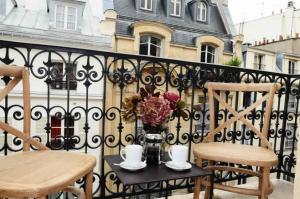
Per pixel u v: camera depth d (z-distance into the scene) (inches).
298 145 40.6
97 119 73.6
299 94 97.6
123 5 407.5
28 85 53.4
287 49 602.9
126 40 366.6
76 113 71.8
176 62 79.1
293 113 99.3
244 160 55.9
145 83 76.0
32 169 41.5
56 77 67.6
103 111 73.8
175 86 80.1
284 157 99.4
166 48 400.2
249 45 539.5
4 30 293.7
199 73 83.0
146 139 53.1
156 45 405.1
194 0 458.9
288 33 628.7
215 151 60.2
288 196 83.8
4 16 305.6
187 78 81.9
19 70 52.9
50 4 327.0
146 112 51.1
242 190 65.9
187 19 461.4
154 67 76.7
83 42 332.2
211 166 68.6
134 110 54.0
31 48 62.7
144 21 376.2
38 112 67.1
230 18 503.2
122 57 72.8
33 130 218.2
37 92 268.4
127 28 378.6
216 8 500.4
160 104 51.6
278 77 95.1
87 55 69.2
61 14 333.1
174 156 51.2
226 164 87.8
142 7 420.8
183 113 56.9
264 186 58.1
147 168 49.9
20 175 38.9
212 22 483.5
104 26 347.3
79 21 341.1
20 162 44.7
